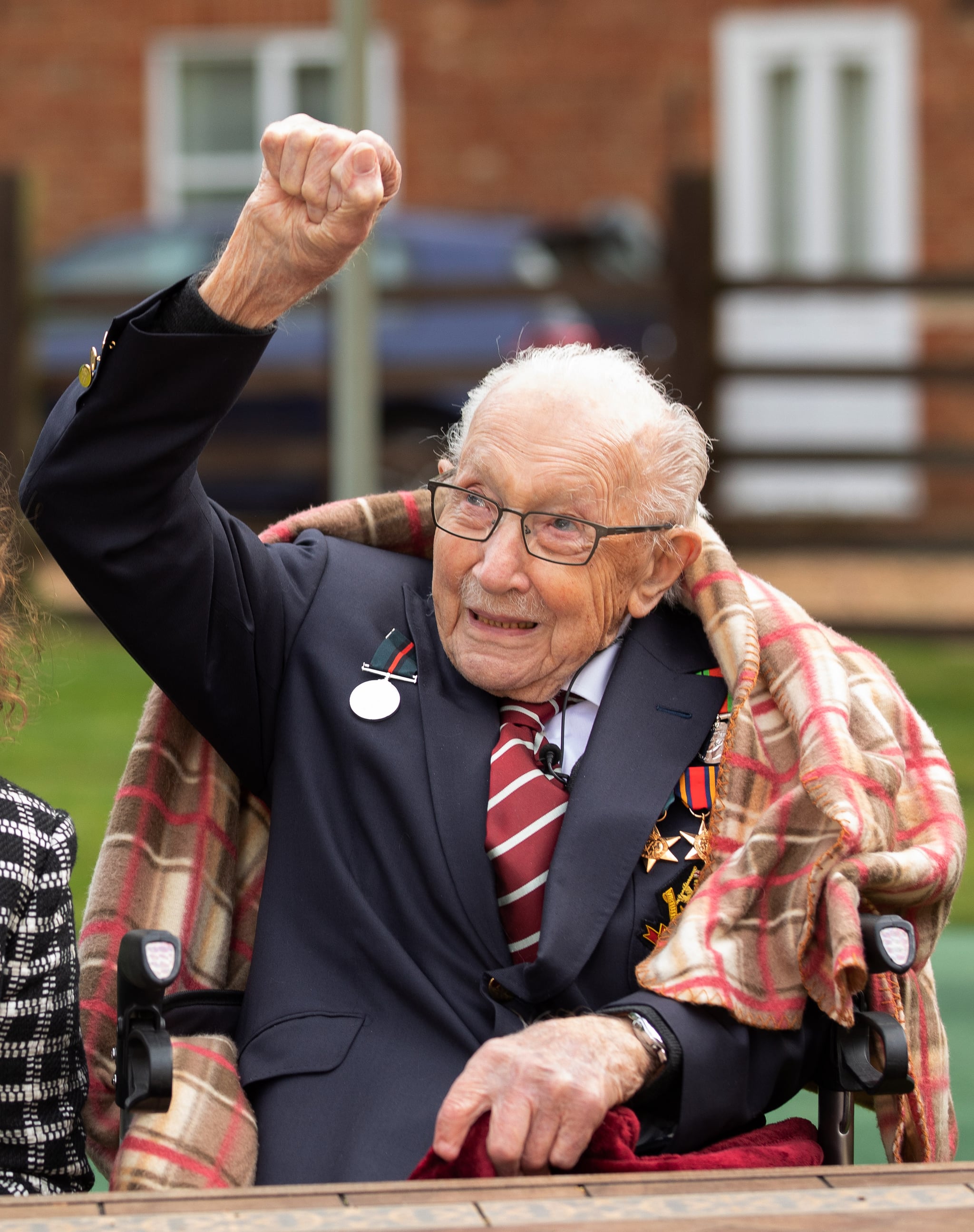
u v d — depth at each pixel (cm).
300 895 480
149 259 2234
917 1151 470
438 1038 460
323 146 428
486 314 2170
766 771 491
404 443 2128
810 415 2492
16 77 2555
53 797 1138
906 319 2491
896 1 2477
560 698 505
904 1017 473
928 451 1705
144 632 474
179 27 2550
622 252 2306
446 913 471
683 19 2502
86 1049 470
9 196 1748
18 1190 403
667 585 515
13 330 1750
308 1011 464
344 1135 445
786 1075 462
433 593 504
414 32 2527
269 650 497
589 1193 326
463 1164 416
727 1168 426
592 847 472
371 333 1281
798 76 2498
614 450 490
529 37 2514
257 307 446
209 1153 436
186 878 493
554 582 485
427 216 2286
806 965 448
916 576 2000
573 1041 425
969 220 2492
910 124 2491
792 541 1747
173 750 502
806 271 2498
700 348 1694
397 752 485
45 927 410
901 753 493
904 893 455
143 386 445
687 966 447
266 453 1794
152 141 2550
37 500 461
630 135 2512
